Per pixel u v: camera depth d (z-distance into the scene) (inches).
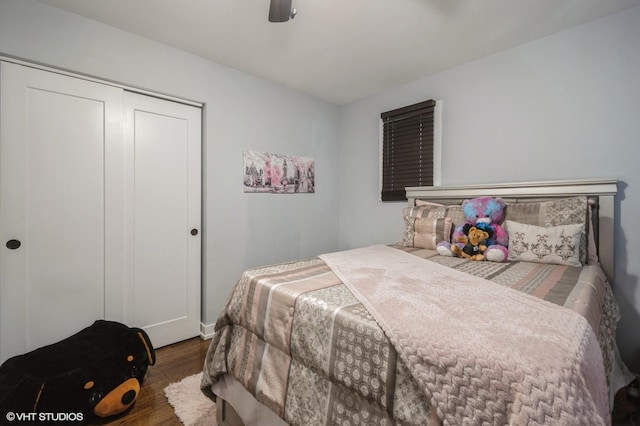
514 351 27.9
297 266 66.5
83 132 77.9
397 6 71.2
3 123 67.6
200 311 101.6
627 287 74.4
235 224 106.8
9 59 67.8
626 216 74.2
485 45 89.4
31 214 71.3
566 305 41.1
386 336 33.4
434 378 28.8
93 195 79.8
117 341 68.5
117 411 61.0
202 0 69.3
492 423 25.3
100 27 78.0
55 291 74.7
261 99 113.2
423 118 112.7
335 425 36.6
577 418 23.4
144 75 85.4
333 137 142.6
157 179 91.2
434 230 90.8
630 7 72.2
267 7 71.6
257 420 49.2
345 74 110.0
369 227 134.3
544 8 72.2
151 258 90.4
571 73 81.0
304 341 42.1
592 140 78.4
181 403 65.3
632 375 66.6
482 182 98.6
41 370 57.9
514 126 91.3
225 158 103.6
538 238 72.1
